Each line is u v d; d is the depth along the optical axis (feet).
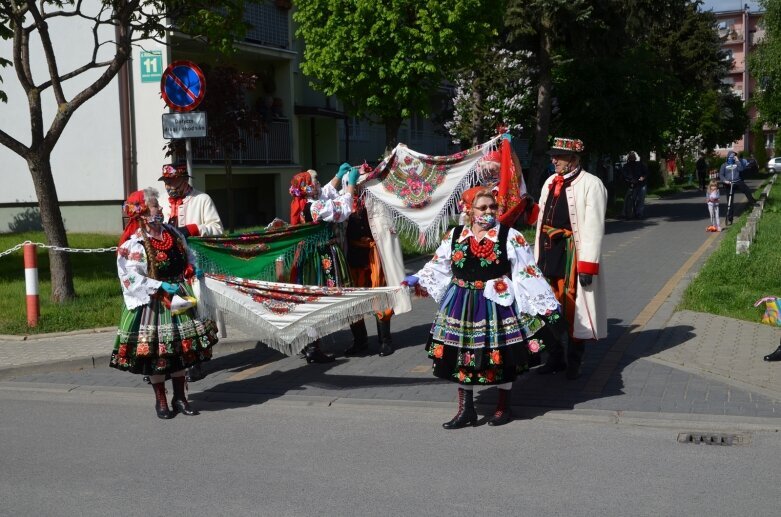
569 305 24.13
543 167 81.15
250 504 16.15
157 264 21.76
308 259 27.20
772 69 122.01
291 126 81.00
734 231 64.08
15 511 16.02
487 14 62.49
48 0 40.55
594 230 23.89
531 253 20.52
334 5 59.36
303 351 27.66
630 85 85.92
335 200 26.81
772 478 16.92
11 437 20.75
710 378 24.12
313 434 20.54
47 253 54.49
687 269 47.65
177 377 22.54
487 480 17.15
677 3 79.61
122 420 22.16
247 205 81.66
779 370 24.80
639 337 29.55
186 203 26.45
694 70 168.14
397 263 28.43
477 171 27.35
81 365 27.81
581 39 77.36
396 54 59.57
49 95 65.72
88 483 17.46
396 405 22.77
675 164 175.22
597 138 87.30
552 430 20.34
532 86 89.04
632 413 21.24
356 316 24.31
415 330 32.63
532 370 25.77
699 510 15.40
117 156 65.10
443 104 116.06
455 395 23.54
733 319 32.17
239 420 21.88
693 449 18.72
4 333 32.07
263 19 76.84
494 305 20.13
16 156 67.77
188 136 32.83
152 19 40.09
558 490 16.51
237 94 59.00
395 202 28.17
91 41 64.39
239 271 25.75
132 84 64.59
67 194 66.49
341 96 63.36
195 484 17.29
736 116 211.61
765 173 245.45
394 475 17.56
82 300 37.19
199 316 22.49
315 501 16.22
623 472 17.42
